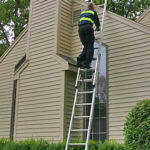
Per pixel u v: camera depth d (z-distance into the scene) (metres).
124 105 13.15
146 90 12.66
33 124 15.05
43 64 15.45
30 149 11.58
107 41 14.39
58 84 14.48
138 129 8.74
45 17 16.08
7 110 18.11
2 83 19.03
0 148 11.98
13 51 19.11
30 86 15.73
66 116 13.99
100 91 14.13
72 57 15.88
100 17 15.14
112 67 13.91
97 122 13.94
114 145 10.52
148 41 13.06
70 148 11.05
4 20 29.70
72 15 16.45
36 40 16.14
